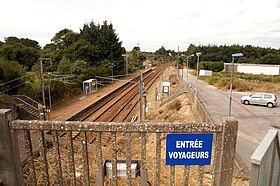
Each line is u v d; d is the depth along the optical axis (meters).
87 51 47.75
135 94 38.06
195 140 3.18
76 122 3.25
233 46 90.19
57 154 3.45
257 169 2.28
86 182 3.48
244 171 6.84
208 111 19.70
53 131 3.35
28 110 22.16
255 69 51.59
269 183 2.89
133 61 81.12
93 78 42.78
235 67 54.78
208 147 3.21
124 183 4.29
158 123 3.16
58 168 3.49
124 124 3.18
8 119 3.30
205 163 3.27
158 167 3.33
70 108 25.89
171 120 18.78
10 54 42.09
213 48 88.62
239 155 10.27
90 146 7.52
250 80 37.75
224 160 3.17
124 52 65.50
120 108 27.67
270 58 66.81
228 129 3.08
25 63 44.12
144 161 3.32
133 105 30.12
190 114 17.94
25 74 27.19
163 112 23.14
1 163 3.36
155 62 108.25
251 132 13.98
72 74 38.06
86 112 25.16
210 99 25.42
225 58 80.00
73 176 3.49
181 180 5.23
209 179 5.83
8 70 23.77
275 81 37.72
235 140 3.12
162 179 5.12
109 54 54.75
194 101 20.94
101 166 3.40
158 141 3.26
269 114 18.77
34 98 25.84
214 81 39.69
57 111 24.64
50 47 61.50
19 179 3.47
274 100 21.23
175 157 3.23
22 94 24.36
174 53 125.69
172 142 3.19
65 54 46.50
